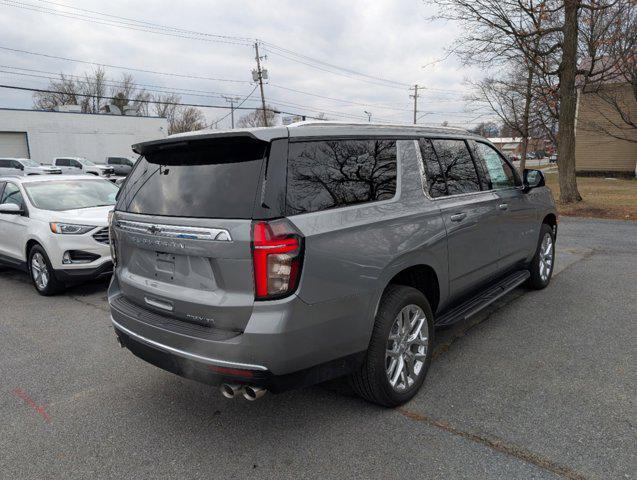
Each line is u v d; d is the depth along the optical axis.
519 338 4.34
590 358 3.87
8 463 2.79
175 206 2.88
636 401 3.18
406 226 3.23
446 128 4.16
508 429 2.92
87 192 7.54
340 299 2.73
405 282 3.65
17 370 4.09
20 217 6.91
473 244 4.02
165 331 2.82
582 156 29.66
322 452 2.79
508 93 24.05
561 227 11.16
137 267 3.23
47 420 3.26
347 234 2.79
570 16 13.55
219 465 2.71
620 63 14.86
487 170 4.54
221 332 2.64
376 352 3.02
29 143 41.53
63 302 6.20
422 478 2.52
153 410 3.36
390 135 3.41
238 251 2.52
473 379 3.59
